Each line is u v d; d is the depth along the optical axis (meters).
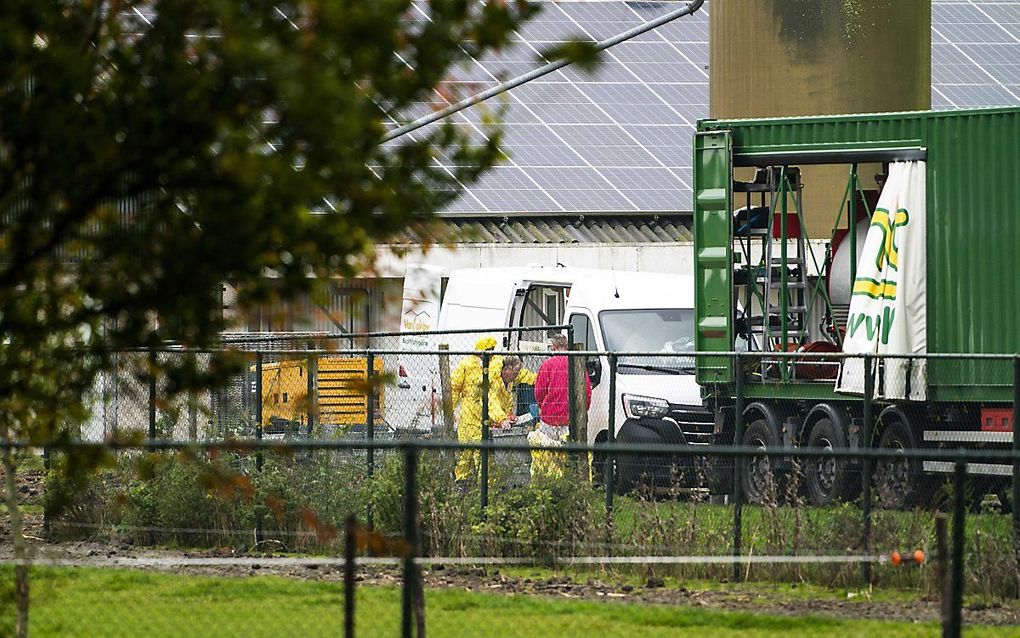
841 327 89.50
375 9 21.27
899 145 80.56
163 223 24.47
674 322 90.19
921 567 48.56
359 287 25.88
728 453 38.25
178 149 23.55
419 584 35.25
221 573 54.28
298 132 22.64
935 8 180.62
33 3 23.30
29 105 23.86
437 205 23.47
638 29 95.88
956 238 78.81
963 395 76.56
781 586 50.16
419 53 22.22
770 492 51.94
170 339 25.33
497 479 58.41
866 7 114.88
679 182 145.12
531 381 67.50
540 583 51.69
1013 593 48.31
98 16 24.19
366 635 42.69
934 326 78.88
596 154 147.88
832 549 50.41
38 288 25.58
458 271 107.12
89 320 25.52
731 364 83.38
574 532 55.03
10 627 36.06
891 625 42.97
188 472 61.84
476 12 22.30
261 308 25.02
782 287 86.19
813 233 98.44
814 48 115.25
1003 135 78.19
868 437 51.88
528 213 139.25
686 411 85.44
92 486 62.69
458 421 67.00
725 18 117.56
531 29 158.62
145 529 61.28
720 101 118.12
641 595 49.22
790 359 81.56
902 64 115.50
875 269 79.31
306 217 23.33
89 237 24.86
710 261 84.00
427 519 56.84
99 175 24.11
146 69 23.53
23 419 27.56
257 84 22.62
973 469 66.00
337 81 20.64
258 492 60.81
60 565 50.62
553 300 99.06
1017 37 175.38
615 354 61.34
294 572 54.81
